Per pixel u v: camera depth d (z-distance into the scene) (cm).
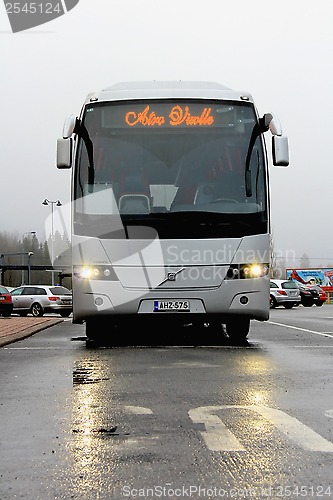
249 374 818
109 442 481
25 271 11512
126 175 1173
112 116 1198
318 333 1563
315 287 4681
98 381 769
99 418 564
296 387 719
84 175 1178
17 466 425
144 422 546
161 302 1139
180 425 534
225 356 1019
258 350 1116
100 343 1266
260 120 1214
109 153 1183
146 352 1081
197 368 875
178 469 414
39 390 708
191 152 1184
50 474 407
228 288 1141
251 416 566
